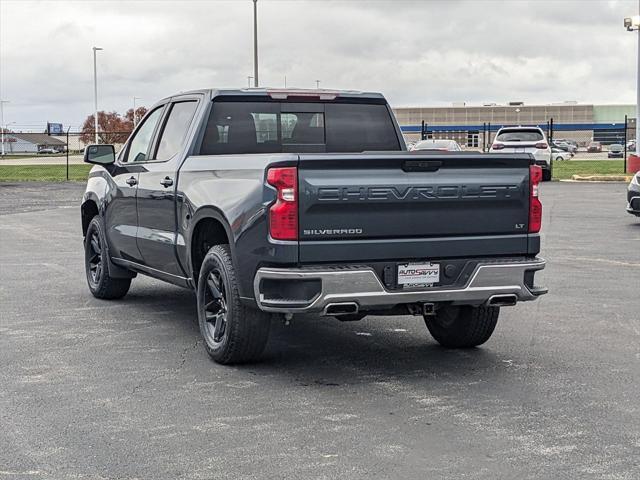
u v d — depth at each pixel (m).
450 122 142.75
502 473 4.56
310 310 6.07
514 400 5.91
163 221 7.88
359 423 5.42
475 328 7.21
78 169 50.31
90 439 5.13
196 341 7.79
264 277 6.15
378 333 8.15
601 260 12.68
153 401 5.92
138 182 8.43
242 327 6.61
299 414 5.62
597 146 111.19
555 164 53.62
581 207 21.61
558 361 7.01
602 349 7.41
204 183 7.09
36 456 4.84
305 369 6.79
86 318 8.80
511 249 6.63
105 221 9.38
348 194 6.15
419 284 6.37
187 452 4.90
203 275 7.05
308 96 8.02
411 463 4.71
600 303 9.48
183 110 8.10
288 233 6.06
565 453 4.86
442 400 5.92
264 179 6.21
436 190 6.36
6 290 10.45
